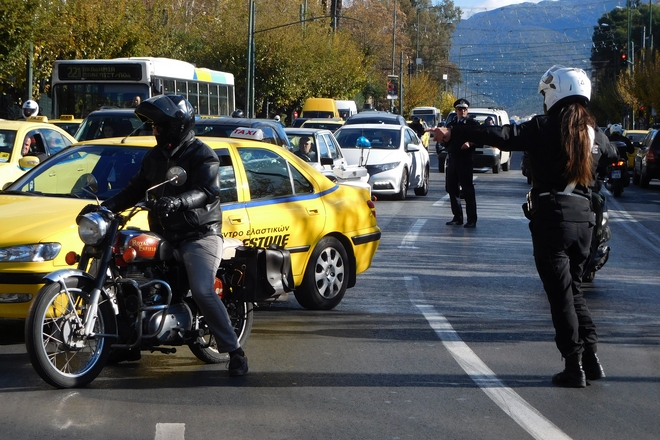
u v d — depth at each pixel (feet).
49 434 20.66
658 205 90.38
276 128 58.08
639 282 43.98
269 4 215.92
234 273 27.40
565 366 25.46
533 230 25.11
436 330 32.45
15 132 53.52
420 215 73.97
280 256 28.12
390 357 28.53
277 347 29.68
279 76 203.72
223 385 25.04
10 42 94.43
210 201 24.97
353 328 32.71
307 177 35.55
